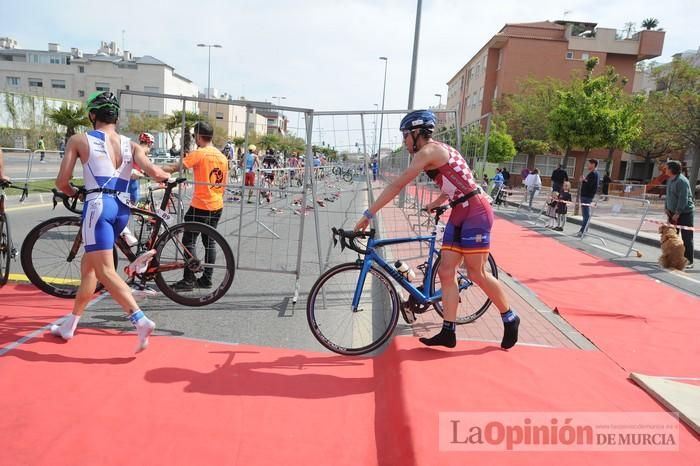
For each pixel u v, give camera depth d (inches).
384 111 193.9
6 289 175.9
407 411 102.0
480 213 129.5
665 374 132.3
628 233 455.5
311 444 95.7
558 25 1549.0
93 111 135.3
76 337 138.3
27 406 101.7
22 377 113.4
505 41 1519.4
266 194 397.7
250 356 134.5
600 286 237.0
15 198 430.3
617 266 295.3
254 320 166.1
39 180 555.2
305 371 127.8
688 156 1368.1
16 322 146.2
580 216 610.2
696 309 203.9
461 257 134.2
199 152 188.5
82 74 2209.6
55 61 2327.8
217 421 101.0
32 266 160.1
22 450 88.0
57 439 91.6
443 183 132.0
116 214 134.3
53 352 127.3
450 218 134.1
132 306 128.9
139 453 89.2
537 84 1344.7
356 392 118.3
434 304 155.0
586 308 195.3
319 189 488.1
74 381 113.3
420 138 133.1
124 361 125.3
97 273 129.0
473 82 1828.2
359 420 105.7
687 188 307.4
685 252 312.7
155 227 162.1
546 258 308.0
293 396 114.0
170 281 180.9
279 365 130.1
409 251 189.3
